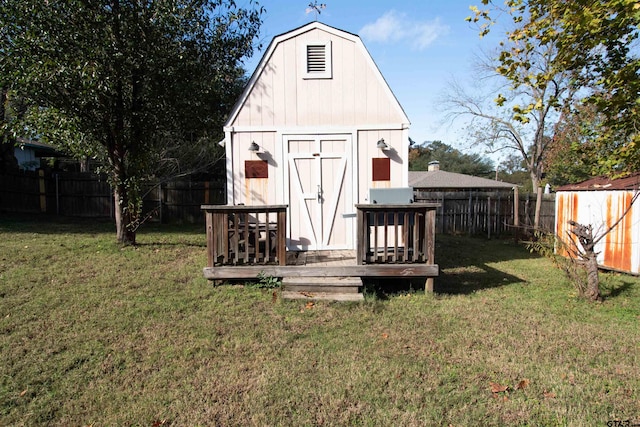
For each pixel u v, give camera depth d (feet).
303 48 24.47
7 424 9.19
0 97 35.63
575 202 30.96
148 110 26.73
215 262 20.15
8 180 43.16
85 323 14.92
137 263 24.21
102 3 23.44
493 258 31.91
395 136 24.63
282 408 9.79
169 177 48.34
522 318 16.30
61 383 10.93
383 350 13.03
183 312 16.35
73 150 27.04
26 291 18.22
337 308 17.07
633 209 25.50
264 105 24.61
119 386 10.83
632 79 14.96
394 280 22.39
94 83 22.62
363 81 24.59
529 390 10.62
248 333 14.34
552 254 21.25
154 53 24.80
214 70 29.12
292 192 24.73
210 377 11.27
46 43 22.39
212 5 28.14
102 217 48.39
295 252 24.31
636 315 16.96
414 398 10.16
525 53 18.49
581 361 12.42
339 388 10.64
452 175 78.89
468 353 12.88
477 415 9.45
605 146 17.51
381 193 22.34
